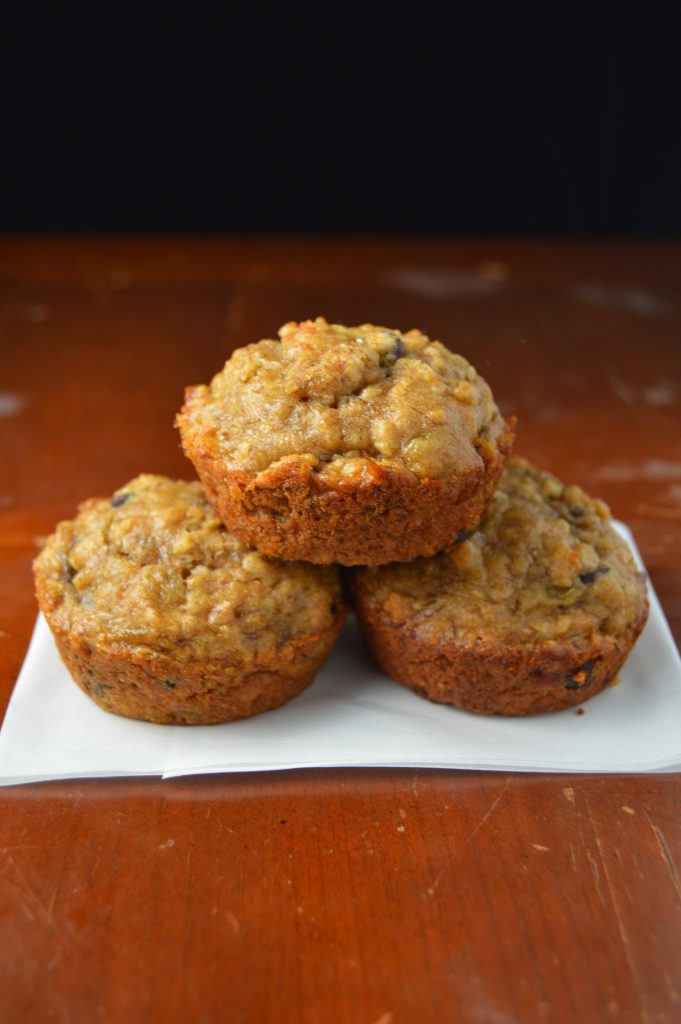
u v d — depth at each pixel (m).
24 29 0.61
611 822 0.24
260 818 0.24
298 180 0.68
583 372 0.45
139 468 0.38
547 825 0.24
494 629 0.25
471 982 0.21
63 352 0.46
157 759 0.25
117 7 0.61
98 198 0.68
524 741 0.25
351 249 0.57
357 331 0.27
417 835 0.24
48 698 0.27
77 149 0.66
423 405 0.24
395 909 0.22
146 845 0.23
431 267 0.55
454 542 0.26
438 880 0.23
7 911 0.22
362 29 0.63
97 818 0.24
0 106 0.64
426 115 0.66
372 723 0.26
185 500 0.27
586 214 0.70
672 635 0.29
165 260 0.56
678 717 0.26
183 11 0.61
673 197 0.69
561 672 0.25
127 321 0.49
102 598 0.25
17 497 0.36
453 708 0.26
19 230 0.69
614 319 0.50
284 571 0.26
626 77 0.65
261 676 0.25
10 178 0.67
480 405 0.26
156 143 0.66
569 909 0.22
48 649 0.28
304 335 0.26
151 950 0.21
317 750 0.25
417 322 0.49
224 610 0.25
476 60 0.64
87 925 0.22
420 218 0.70
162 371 0.45
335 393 0.24
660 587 0.31
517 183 0.69
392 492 0.24
